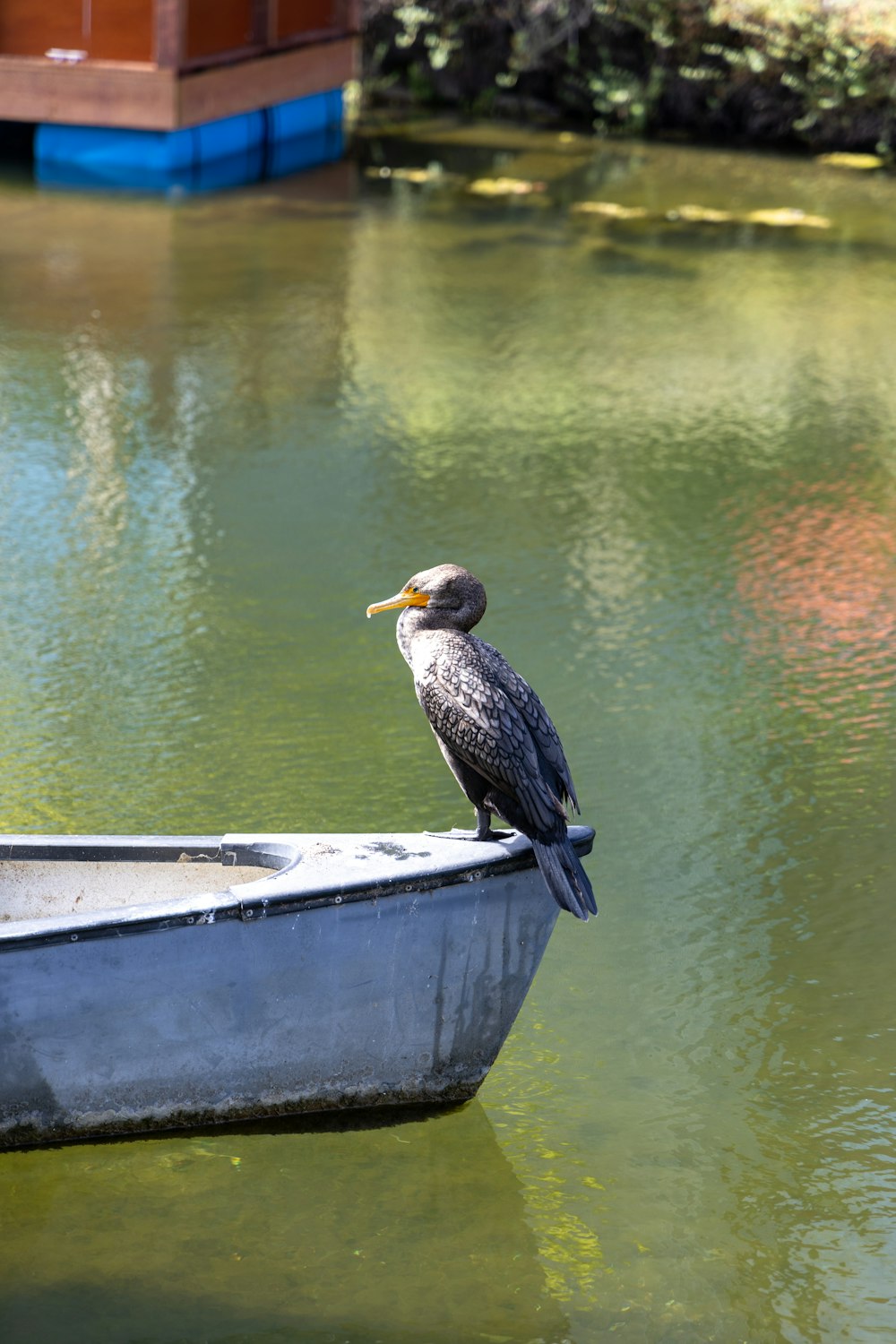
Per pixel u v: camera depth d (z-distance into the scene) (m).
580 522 10.97
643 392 13.68
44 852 5.51
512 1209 5.14
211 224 18.44
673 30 25.05
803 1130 5.57
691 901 6.86
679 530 10.91
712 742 8.17
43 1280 4.77
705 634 9.38
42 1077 5.13
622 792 7.67
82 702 8.31
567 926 6.69
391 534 10.65
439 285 16.61
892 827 7.46
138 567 10.02
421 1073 5.50
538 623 9.44
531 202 20.45
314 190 20.44
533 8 25.55
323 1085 5.41
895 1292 4.88
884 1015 6.16
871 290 17.00
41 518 10.68
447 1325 4.68
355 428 12.58
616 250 18.28
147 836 5.55
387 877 5.10
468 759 5.04
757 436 12.74
